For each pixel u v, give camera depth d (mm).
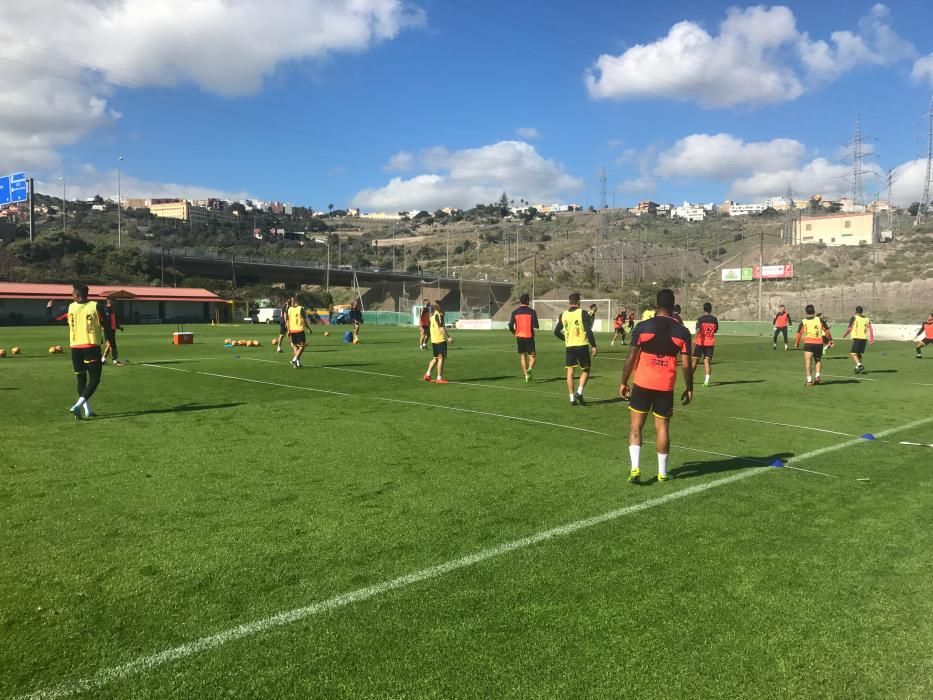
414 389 13523
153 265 89562
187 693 2854
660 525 5121
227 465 6895
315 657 3146
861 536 4938
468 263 133250
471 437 8539
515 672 3045
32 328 51344
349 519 5164
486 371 17594
